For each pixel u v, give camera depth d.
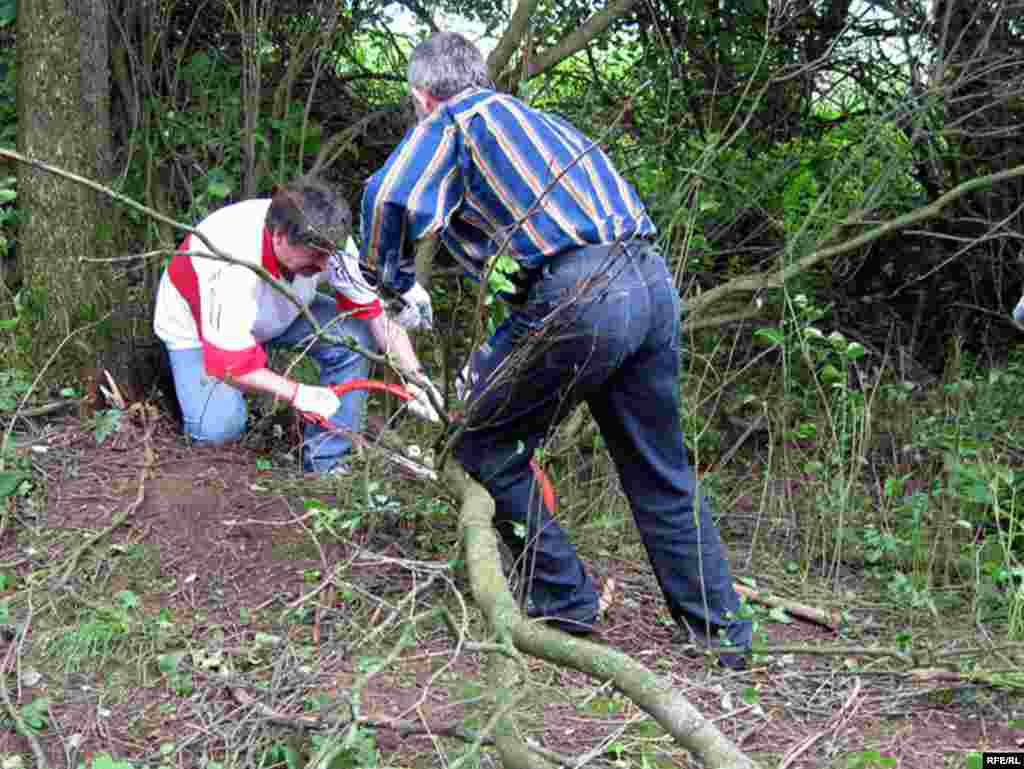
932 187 6.01
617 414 3.33
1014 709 3.17
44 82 4.28
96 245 4.40
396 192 3.06
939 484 4.32
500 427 3.27
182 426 4.39
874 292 6.55
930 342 6.42
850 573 4.23
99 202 4.41
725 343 5.79
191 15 5.34
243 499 3.91
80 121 4.34
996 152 5.87
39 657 3.16
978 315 6.32
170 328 4.16
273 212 3.71
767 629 3.72
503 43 5.11
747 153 5.78
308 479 4.09
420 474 3.58
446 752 2.82
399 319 3.94
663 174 4.88
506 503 3.35
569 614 3.46
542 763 2.50
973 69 5.55
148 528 3.73
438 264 5.56
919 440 4.82
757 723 3.07
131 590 3.49
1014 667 3.34
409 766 2.77
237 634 3.30
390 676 3.15
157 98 4.95
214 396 4.20
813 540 4.25
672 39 5.50
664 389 3.29
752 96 5.86
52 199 4.31
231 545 3.70
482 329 3.35
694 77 5.90
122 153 4.99
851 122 5.95
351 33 5.50
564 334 3.05
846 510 4.39
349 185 5.95
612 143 5.01
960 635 3.69
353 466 4.07
